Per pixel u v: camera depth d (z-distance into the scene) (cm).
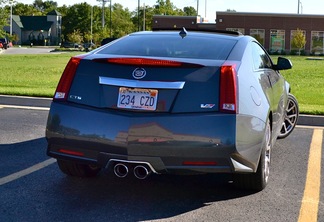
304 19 6531
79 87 416
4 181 486
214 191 467
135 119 391
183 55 432
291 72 2286
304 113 866
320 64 3288
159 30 540
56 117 416
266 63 562
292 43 6531
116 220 390
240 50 458
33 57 3769
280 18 6575
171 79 395
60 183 484
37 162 561
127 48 459
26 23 11188
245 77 425
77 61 424
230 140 386
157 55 433
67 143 412
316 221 394
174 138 386
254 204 432
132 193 458
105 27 10244
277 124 550
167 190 468
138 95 398
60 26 11375
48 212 405
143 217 397
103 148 399
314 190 475
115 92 404
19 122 802
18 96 1009
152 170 398
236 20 6675
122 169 408
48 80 1544
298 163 579
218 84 395
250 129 407
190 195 455
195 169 393
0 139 674
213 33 510
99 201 434
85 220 389
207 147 385
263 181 456
